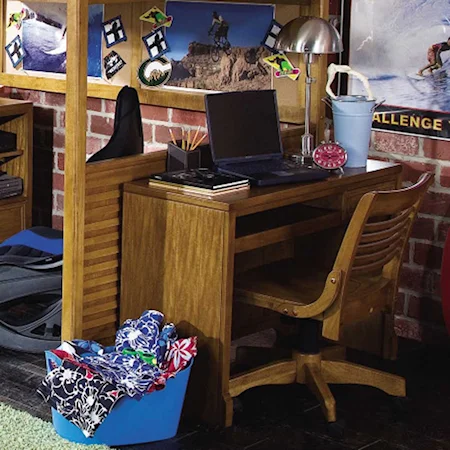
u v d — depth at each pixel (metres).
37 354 3.67
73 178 3.14
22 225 4.59
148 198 3.21
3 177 4.51
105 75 4.49
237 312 3.69
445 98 3.72
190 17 4.19
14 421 3.09
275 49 3.78
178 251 3.17
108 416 2.94
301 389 3.46
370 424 3.22
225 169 3.37
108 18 4.42
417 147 3.83
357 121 3.61
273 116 3.62
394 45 3.80
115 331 3.44
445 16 3.65
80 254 3.21
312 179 3.39
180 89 4.28
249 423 3.19
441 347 3.91
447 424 3.24
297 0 3.87
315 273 3.42
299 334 3.32
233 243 3.07
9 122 4.58
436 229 3.85
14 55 4.79
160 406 3.01
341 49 3.55
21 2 4.71
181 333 3.20
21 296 3.63
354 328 3.85
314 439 3.10
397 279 3.44
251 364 3.55
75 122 3.10
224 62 4.14
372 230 3.09
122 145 3.43
